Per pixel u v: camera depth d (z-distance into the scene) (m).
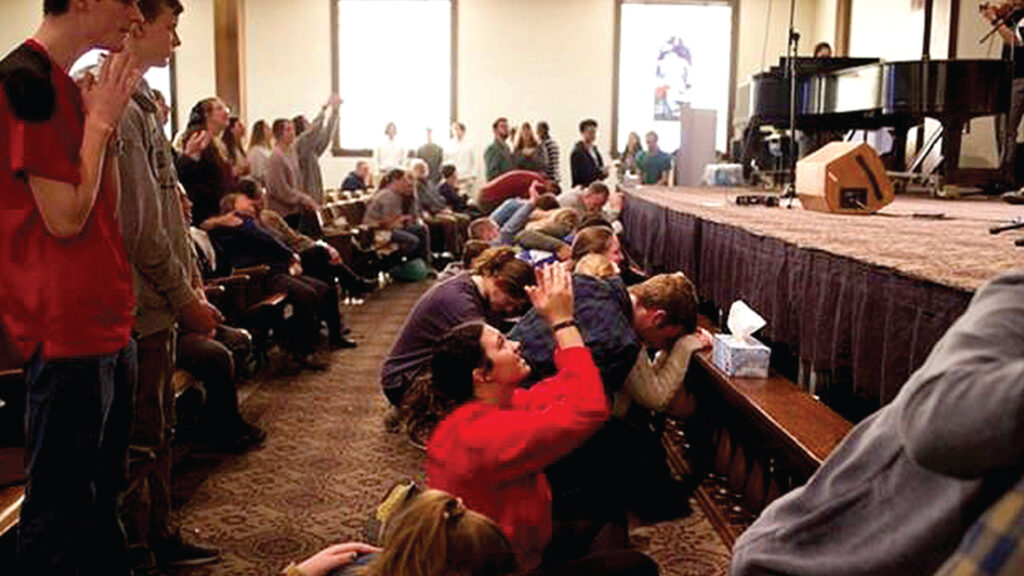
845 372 2.55
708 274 4.06
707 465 3.46
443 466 2.00
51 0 1.81
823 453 2.20
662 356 3.12
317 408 4.67
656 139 12.20
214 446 3.98
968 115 6.26
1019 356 0.85
